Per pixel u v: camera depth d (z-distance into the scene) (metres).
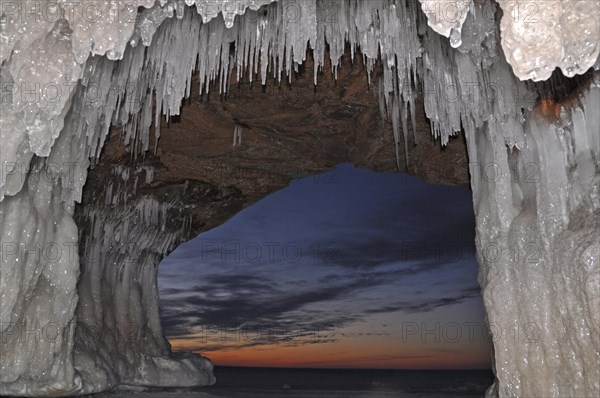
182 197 10.71
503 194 6.26
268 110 8.53
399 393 20.16
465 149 8.92
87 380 7.72
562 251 5.34
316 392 19.27
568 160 5.70
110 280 10.38
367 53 6.43
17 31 4.66
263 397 13.11
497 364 5.87
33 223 6.17
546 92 5.89
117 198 9.84
